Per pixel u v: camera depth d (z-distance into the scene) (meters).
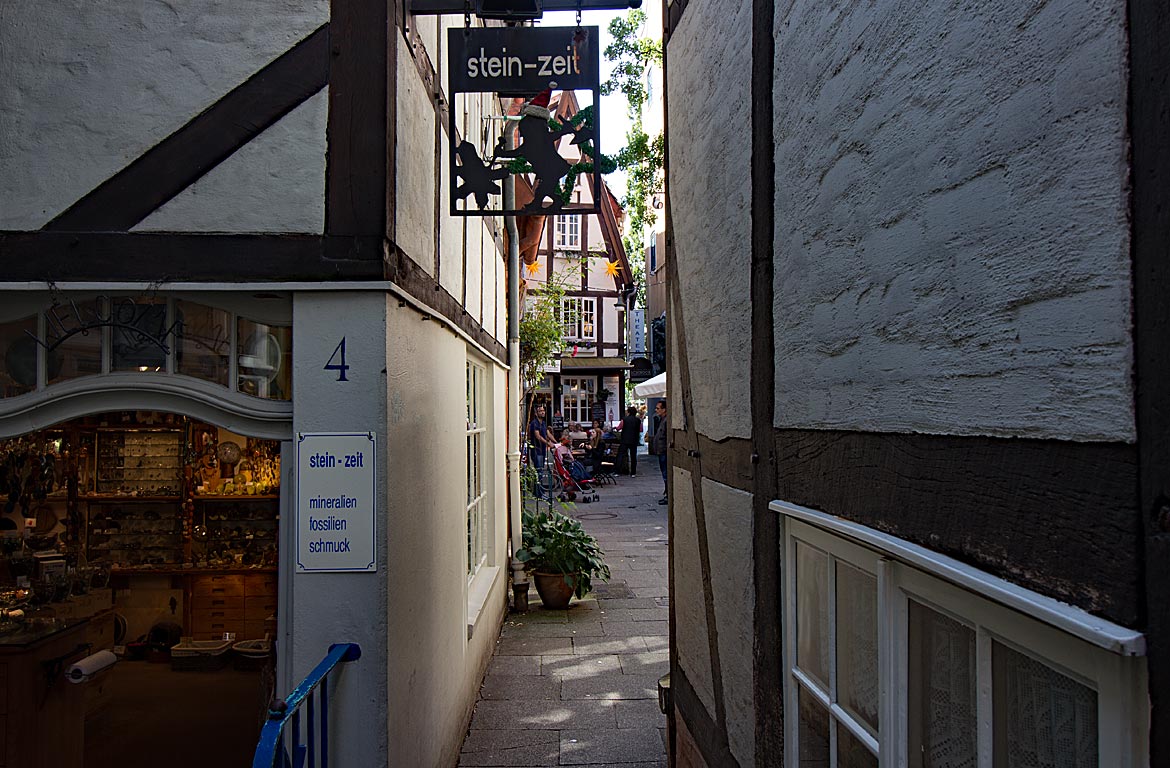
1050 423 1.34
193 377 3.48
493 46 4.10
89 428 6.45
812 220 2.41
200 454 6.45
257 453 6.54
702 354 3.78
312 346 3.43
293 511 3.46
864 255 2.05
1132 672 1.18
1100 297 1.22
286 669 3.47
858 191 2.08
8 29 3.40
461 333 5.25
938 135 1.69
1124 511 1.17
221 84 3.44
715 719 3.58
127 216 3.39
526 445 13.09
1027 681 1.47
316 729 3.36
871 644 2.14
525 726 5.36
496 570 7.32
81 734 4.35
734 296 3.21
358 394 3.42
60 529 6.41
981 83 1.53
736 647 3.25
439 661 4.50
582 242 27.48
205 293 3.45
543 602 8.40
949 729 1.76
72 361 3.46
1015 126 1.42
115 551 6.44
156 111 3.42
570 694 5.93
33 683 3.91
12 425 3.43
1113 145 1.19
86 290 3.39
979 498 1.55
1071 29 1.28
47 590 5.08
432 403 4.43
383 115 3.46
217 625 6.39
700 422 3.84
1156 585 1.11
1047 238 1.34
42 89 3.39
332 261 3.40
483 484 7.46
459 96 5.64
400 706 3.62
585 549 8.34
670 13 4.54
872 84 2.00
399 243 3.68
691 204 3.99
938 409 1.70
